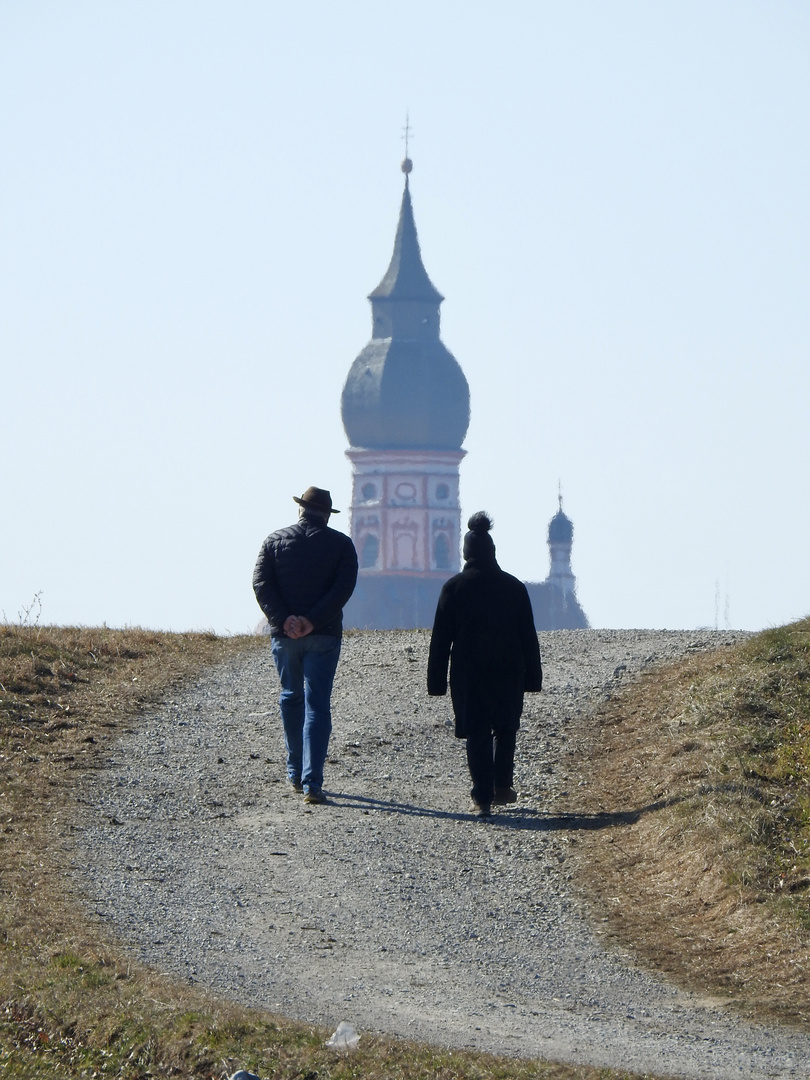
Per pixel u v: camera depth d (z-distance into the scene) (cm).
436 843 4188
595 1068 2380
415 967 3172
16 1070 2294
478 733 4503
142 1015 2489
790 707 4838
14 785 4612
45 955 2886
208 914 3481
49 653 6419
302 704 4766
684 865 3825
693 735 4819
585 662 6450
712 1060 2516
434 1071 2300
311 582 4656
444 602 4566
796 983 3053
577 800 4609
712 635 6862
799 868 3638
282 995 2869
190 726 5559
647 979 3134
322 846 4131
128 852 3997
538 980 3117
